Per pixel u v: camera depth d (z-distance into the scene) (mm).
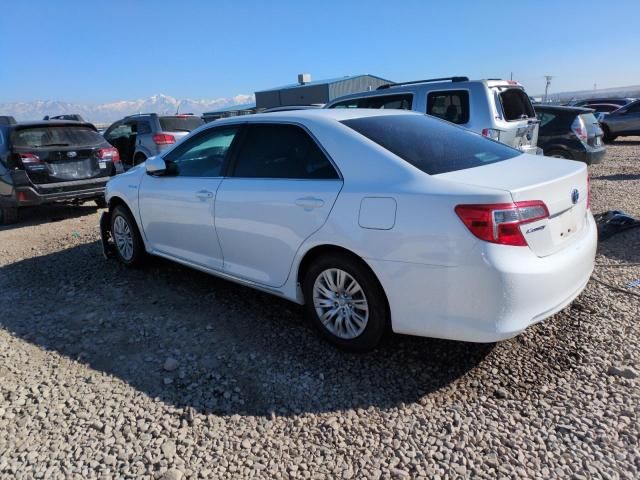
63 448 2646
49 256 6047
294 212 3393
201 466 2494
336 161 3307
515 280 2668
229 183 3900
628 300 4023
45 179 7762
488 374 3129
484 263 2658
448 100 7320
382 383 3096
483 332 2760
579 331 3570
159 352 3559
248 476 2422
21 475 2467
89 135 8477
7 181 7609
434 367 3234
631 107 18344
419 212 2832
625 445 2496
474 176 2957
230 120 4113
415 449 2549
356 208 3078
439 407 2854
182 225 4391
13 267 5695
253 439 2668
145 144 11438
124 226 5277
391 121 3684
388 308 3143
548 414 2744
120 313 4230
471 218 2676
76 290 4824
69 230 7453
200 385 3146
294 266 3510
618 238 5605
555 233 2914
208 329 3863
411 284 2906
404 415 2801
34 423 2848
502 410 2797
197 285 4789
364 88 37656
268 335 3736
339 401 2947
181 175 4457
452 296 2791
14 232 7484
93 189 8250
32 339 3852
